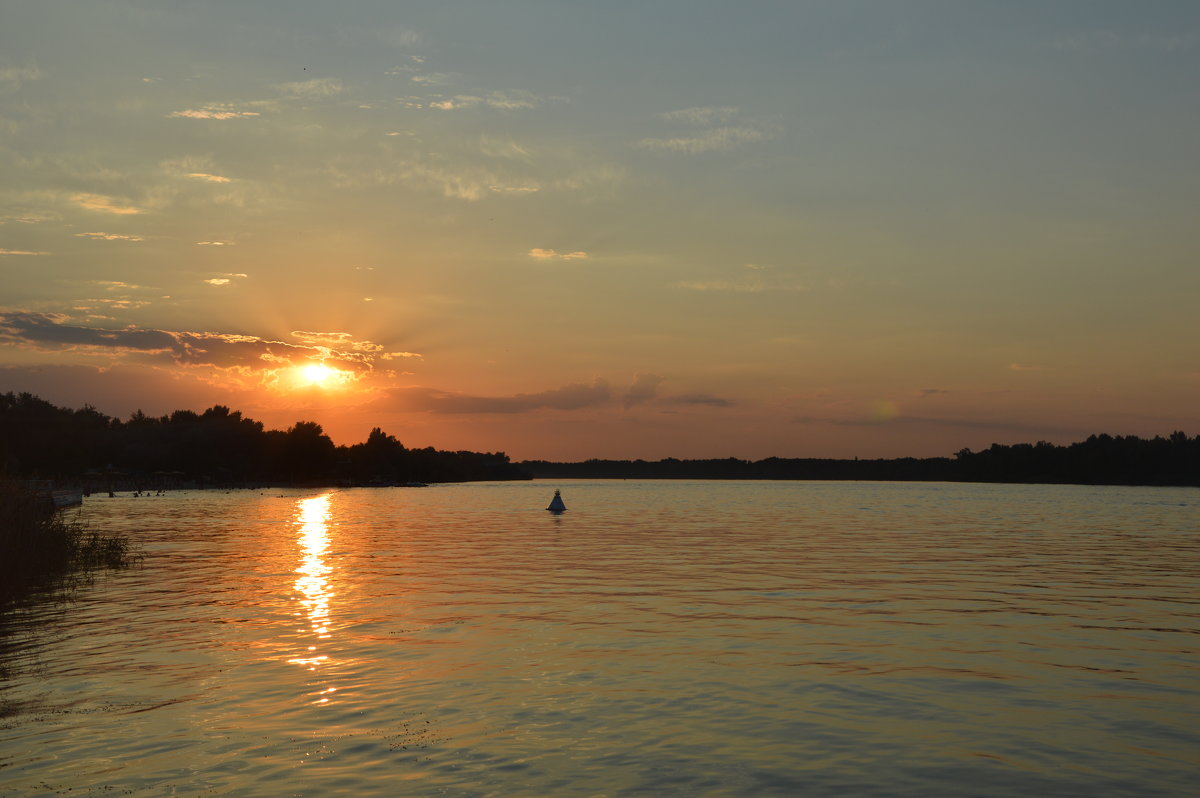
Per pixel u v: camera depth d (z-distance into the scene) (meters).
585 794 13.16
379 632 25.73
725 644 24.08
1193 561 48.12
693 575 41.06
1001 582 38.22
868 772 14.13
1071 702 18.25
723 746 15.37
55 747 15.16
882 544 60.44
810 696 18.66
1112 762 14.65
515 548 57.16
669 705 17.91
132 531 72.12
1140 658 22.42
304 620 27.83
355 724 16.53
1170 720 17.02
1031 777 13.93
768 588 36.12
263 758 14.63
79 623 27.14
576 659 22.16
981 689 19.28
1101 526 83.06
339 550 55.19
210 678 20.00
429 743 15.45
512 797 13.02
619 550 55.72
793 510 122.94
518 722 16.70
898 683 19.78
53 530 41.19
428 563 46.81
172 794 13.06
